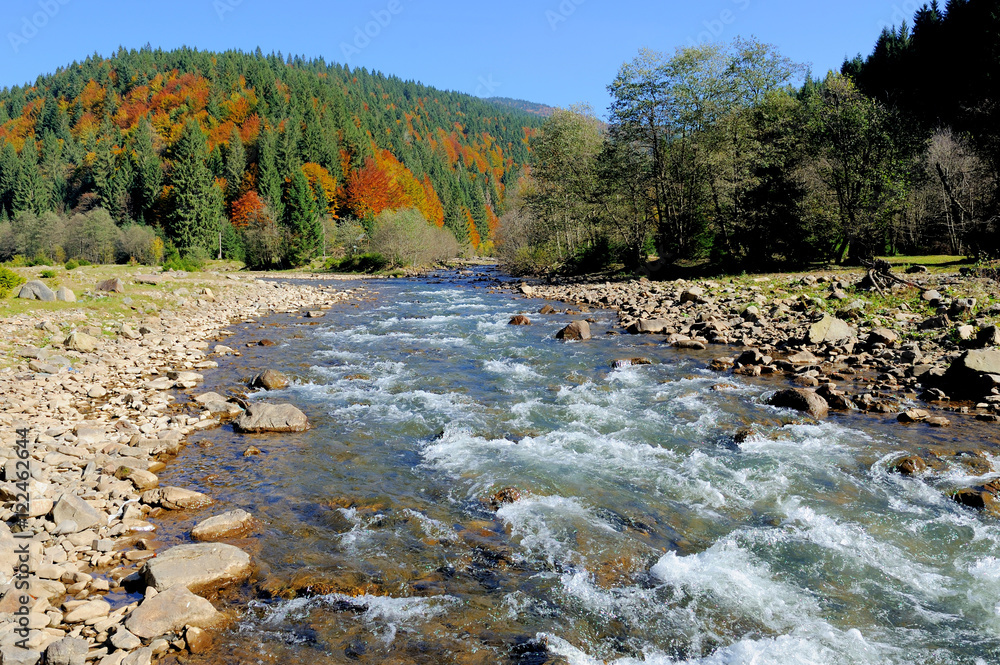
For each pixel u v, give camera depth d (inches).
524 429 486.9
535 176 2420.0
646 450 435.2
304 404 569.3
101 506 345.1
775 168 1598.2
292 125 5226.4
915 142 1576.0
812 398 511.2
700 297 1135.6
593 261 2196.1
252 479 394.6
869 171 1552.7
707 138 1739.7
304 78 6771.7
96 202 4697.3
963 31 1902.1
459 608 258.1
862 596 264.5
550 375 668.7
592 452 433.1
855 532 316.2
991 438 435.5
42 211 4185.5
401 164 6353.3
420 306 1393.9
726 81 1691.7
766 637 238.5
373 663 223.9
